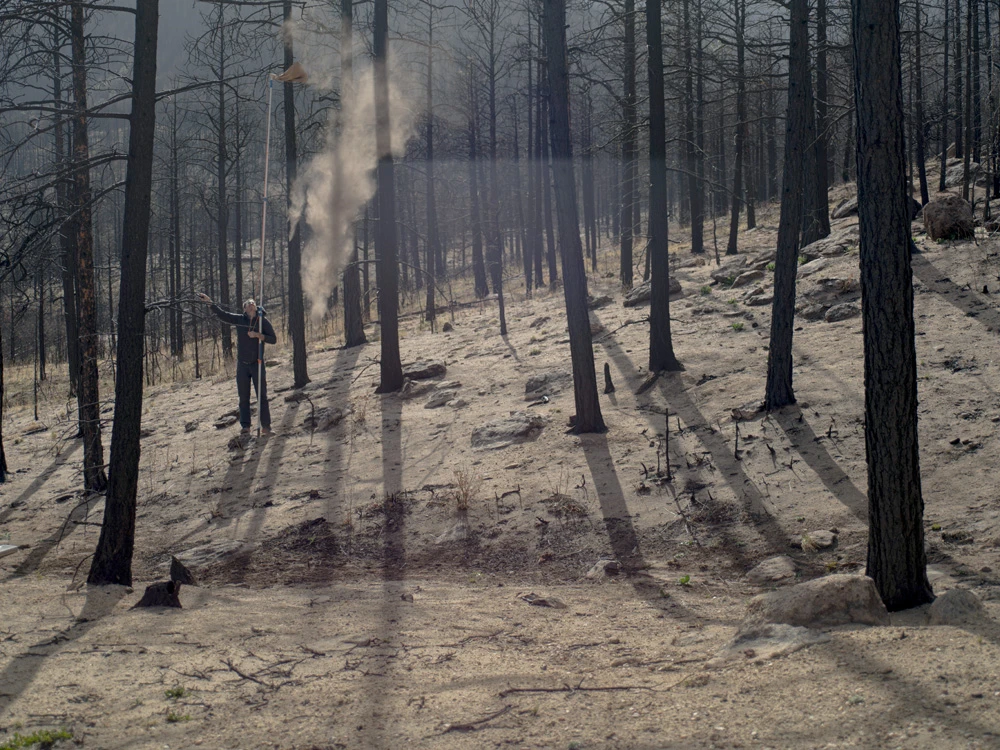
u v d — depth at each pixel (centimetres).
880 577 547
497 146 3322
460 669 492
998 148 1881
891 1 523
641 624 588
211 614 637
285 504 1021
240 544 906
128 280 759
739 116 2122
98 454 1212
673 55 1598
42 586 782
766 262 1747
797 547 732
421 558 840
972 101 2059
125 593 722
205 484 1141
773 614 492
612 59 1389
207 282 3962
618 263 3027
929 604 534
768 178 4000
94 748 387
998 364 970
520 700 431
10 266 723
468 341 1778
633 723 382
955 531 683
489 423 1150
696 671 446
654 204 1235
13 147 714
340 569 829
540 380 1303
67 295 2098
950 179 2380
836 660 418
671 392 1172
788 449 914
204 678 484
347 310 1994
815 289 1394
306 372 1609
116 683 474
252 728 409
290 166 1566
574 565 782
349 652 536
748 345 1284
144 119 752
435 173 2656
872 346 539
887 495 541
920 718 340
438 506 945
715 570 727
